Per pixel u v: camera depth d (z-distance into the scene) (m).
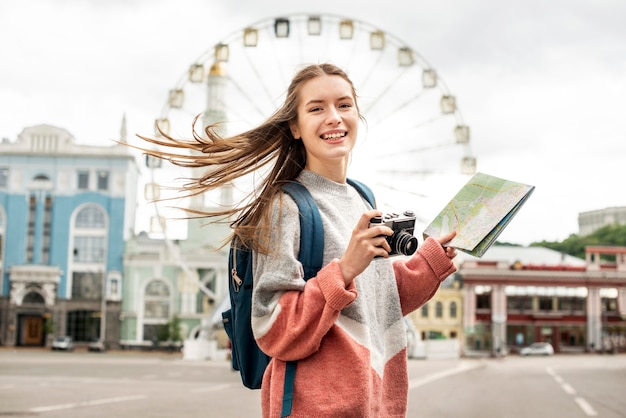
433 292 2.60
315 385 2.23
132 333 72.69
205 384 19.91
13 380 20.47
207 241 67.12
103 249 75.06
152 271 73.44
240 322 2.44
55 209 75.75
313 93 2.49
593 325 78.06
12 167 76.38
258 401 13.34
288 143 2.62
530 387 17.83
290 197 2.41
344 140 2.50
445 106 35.53
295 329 2.19
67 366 33.38
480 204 2.52
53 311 72.81
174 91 35.59
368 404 2.22
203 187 2.65
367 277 2.43
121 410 11.18
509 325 77.88
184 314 71.88
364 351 2.27
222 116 34.78
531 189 2.42
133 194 80.00
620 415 10.66
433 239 2.57
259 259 2.37
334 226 2.44
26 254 75.50
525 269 78.19
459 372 28.53
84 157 76.31
